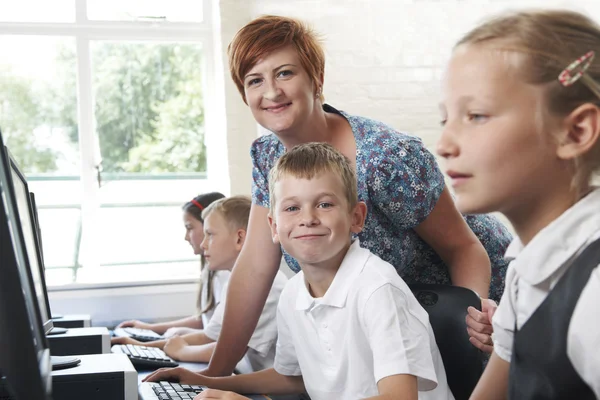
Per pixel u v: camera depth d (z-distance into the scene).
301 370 1.43
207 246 2.47
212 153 4.23
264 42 1.47
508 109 0.64
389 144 1.50
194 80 4.23
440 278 1.69
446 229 1.58
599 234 0.67
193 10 4.22
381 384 1.17
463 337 1.43
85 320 2.42
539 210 0.69
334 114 1.62
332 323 1.31
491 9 3.99
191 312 3.80
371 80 3.92
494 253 1.85
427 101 3.96
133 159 4.15
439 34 3.97
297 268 1.70
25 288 0.92
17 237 0.95
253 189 1.73
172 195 4.19
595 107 0.63
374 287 1.24
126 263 4.11
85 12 4.09
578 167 0.65
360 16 3.92
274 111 1.50
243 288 1.71
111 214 4.11
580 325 0.65
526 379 0.72
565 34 0.63
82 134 4.09
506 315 0.81
